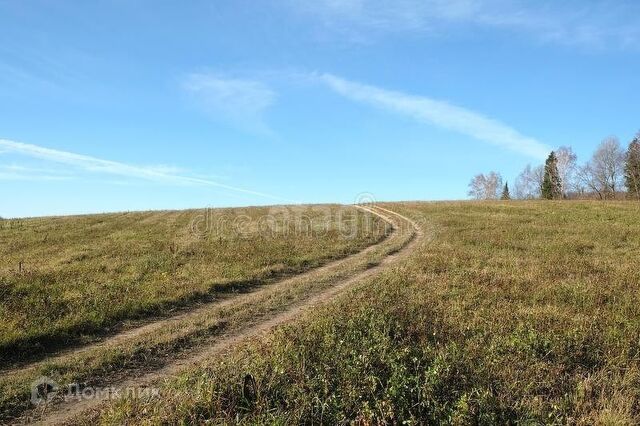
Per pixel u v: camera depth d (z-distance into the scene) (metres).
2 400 7.70
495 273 15.78
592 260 18.30
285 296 14.42
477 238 24.86
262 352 8.24
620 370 7.89
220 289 15.74
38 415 7.32
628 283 13.97
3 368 9.30
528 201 51.59
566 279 14.73
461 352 8.02
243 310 12.88
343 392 6.61
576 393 7.01
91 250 22.91
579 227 28.61
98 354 9.69
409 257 20.70
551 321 10.21
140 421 6.31
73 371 8.90
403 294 12.71
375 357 7.51
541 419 6.36
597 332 9.33
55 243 25.55
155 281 16.09
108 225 33.44
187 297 14.32
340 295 13.59
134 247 23.62
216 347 10.28
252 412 6.32
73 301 13.25
